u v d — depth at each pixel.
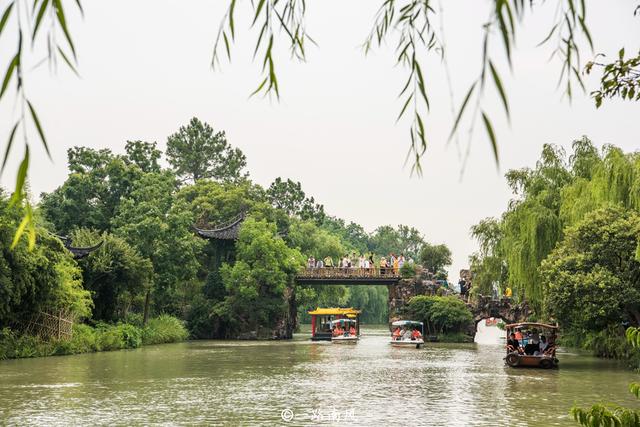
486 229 63.81
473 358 47.09
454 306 75.00
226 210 90.88
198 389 27.41
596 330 39.00
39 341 43.66
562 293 36.59
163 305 74.06
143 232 64.81
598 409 8.68
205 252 80.50
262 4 3.58
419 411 21.89
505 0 2.49
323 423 19.62
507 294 75.38
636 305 35.38
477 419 20.36
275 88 3.71
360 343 69.19
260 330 75.88
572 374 34.59
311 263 84.62
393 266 81.06
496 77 2.48
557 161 52.78
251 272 74.88
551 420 20.17
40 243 42.84
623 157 38.81
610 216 36.81
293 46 3.82
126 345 54.97
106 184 76.62
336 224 163.75
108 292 56.09
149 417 20.42
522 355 38.25
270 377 32.56
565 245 38.97
